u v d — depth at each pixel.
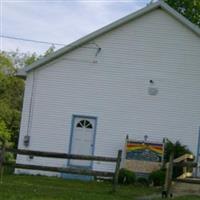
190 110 26.42
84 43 26.56
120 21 26.39
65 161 26.25
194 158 25.88
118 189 21.17
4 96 50.78
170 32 26.62
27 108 26.47
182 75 26.48
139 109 26.39
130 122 26.38
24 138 26.34
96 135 26.38
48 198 16.22
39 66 26.59
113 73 26.55
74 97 26.53
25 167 19.53
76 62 26.59
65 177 25.91
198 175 25.33
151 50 26.59
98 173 19.41
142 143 25.50
